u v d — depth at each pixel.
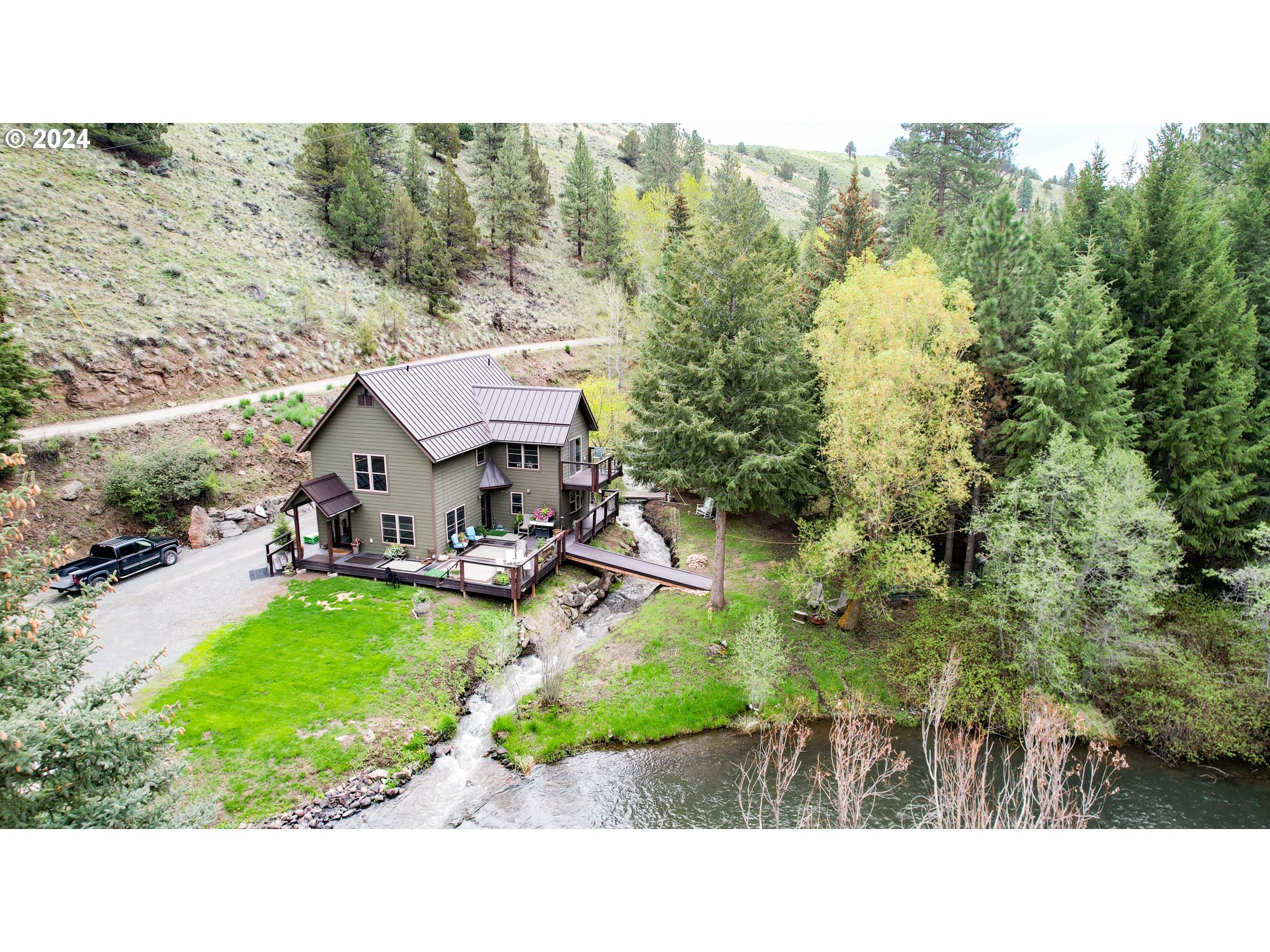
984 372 25.97
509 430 30.77
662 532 36.03
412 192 63.69
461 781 18.27
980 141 56.62
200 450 31.30
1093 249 25.97
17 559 10.77
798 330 32.19
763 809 17.64
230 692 19.53
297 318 45.41
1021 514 24.12
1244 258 29.39
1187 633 24.38
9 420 26.59
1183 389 24.84
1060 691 22.12
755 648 22.25
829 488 28.45
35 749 8.76
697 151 105.56
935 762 18.02
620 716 21.33
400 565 27.25
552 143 104.12
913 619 26.03
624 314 54.44
